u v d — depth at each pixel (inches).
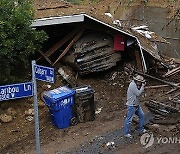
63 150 383.6
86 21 524.7
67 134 413.7
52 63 527.8
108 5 754.2
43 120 444.5
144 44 557.0
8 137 416.5
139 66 539.2
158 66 568.1
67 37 526.9
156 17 719.1
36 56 530.0
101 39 534.0
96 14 575.2
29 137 414.6
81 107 429.7
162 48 714.8
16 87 263.1
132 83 378.6
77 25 523.8
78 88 438.3
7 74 450.0
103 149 379.6
